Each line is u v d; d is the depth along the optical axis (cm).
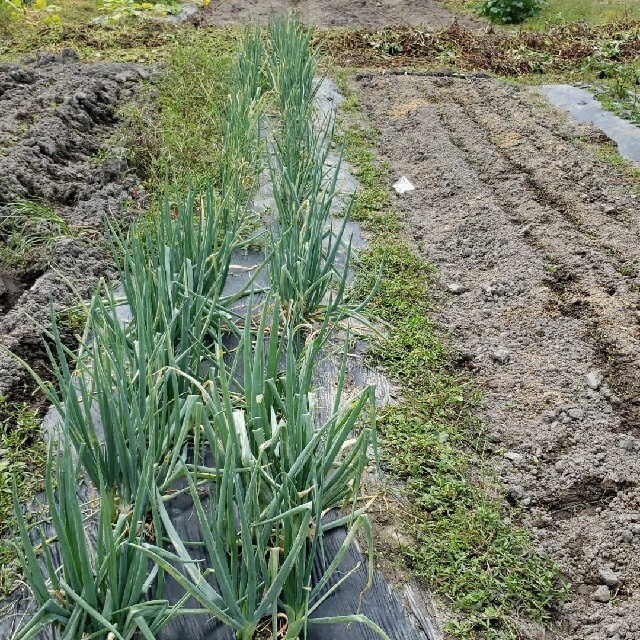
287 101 521
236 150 434
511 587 243
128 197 455
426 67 754
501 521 269
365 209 470
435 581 244
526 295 396
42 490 268
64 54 702
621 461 297
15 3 815
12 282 386
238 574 234
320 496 222
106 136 538
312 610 214
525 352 358
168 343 243
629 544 264
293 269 335
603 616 239
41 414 304
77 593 198
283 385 252
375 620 232
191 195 331
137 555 198
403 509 269
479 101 664
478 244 441
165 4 911
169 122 551
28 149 475
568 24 887
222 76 631
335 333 351
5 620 223
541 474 291
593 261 425
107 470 238
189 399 233
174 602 231
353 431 298
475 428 311
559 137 590
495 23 929
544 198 501
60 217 423
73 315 352
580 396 331
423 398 321
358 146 560
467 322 377
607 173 532
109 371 233
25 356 329
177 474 238
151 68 678
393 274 406
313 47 792
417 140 571
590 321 380
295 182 410
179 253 314
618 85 666
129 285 292
